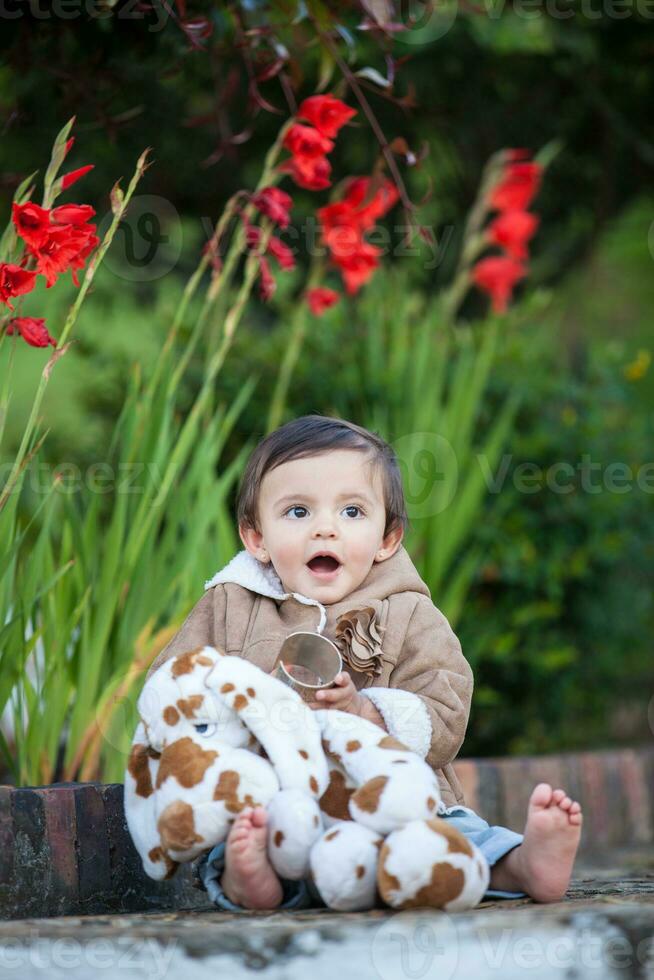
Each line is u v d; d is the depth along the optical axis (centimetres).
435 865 251
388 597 327
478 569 637
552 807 279
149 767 288
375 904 264
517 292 977
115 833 329
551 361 713
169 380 454
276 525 325
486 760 584
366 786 266
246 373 653
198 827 270
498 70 829
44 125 626
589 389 703
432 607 329
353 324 673
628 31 826
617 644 713
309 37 488
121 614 426
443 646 318
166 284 842
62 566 418
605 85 866
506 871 288
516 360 683
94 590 427
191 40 408
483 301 917
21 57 471
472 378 646
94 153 705
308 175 452
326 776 278
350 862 257
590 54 808
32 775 393
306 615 320
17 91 535
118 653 423
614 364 734
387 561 339
